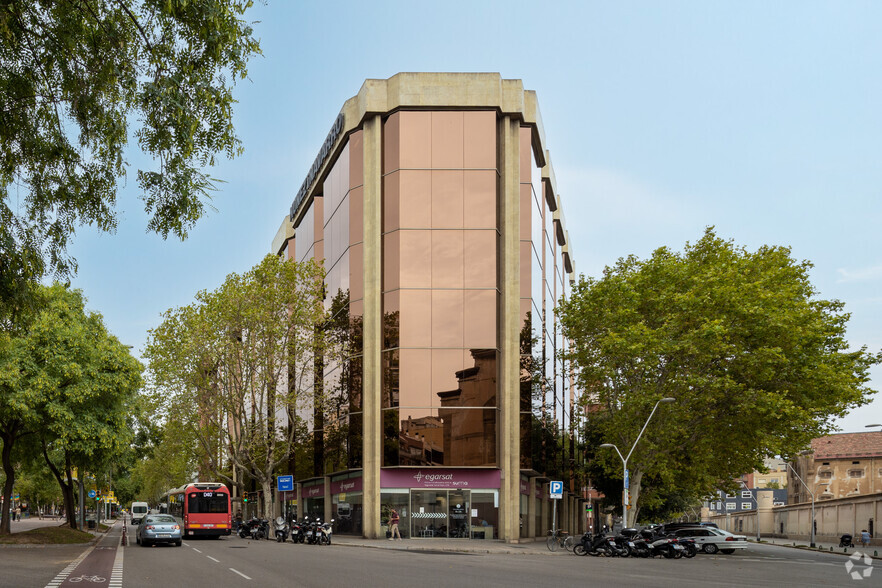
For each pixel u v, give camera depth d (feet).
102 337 136.05
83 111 41.29
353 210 155.84
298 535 139.64
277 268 158.10
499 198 151.33
